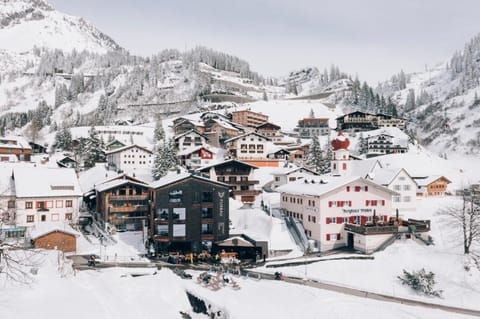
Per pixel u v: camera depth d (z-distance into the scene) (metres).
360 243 60.06
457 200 81.69
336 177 70.25
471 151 189.50
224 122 165.62
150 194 62.66
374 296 44.94
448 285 49.59
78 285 40.94
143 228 66.00
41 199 66.00
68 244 57.78
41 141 178.88
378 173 80.94
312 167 114.69
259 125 182.38
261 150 122.31
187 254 56.09
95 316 32.03
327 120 191.75
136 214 69.94
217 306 39.16
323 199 62.16
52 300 34.81
